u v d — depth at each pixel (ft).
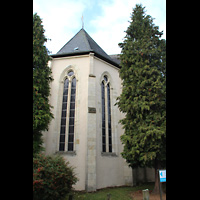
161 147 30.32
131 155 33.32
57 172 21.57
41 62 35.60
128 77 39.34
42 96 35.35
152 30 40.27
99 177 40.93
